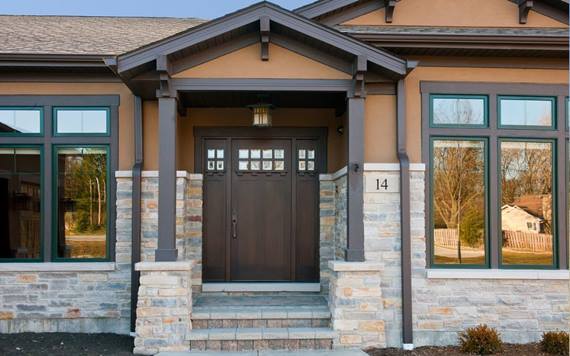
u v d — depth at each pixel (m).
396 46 6.38
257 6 5.77
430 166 6.51
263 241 7.27
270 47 6.11
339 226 6.75
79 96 6.81
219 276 7.21
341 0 6.99
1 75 6.76
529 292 6.35
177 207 6.38
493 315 6.32
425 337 6.25
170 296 5.78
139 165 6.51
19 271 6.61
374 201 6.25
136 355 5.67
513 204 6.59
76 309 6.62
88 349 5.88
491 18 7.15
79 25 9.27
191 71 6.07
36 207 6.80
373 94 6.41
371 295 5.88
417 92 6.54
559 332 6.01
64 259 6.76
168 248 5.93
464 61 6.62
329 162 7.25
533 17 7.13
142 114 6.59
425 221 6.38
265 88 6.08
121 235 6.62
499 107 6.62
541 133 6.60
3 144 6.75
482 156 6.60
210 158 7.28
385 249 6.22
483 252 6.51
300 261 7.26
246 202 7.29
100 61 6.63
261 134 7.29
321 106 7.14
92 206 6.83
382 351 5.80
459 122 6.59
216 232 7.24
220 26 5.77
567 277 6.33
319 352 5.71
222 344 5.80
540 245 6.56
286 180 7.32
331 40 5.84
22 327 6.60
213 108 7.23
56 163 6.82
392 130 6.39
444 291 6.30
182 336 5.76
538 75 6.66
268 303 6.59
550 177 6.64
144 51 5.73
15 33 7.95
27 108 6.81
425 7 7.16
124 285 6.63
